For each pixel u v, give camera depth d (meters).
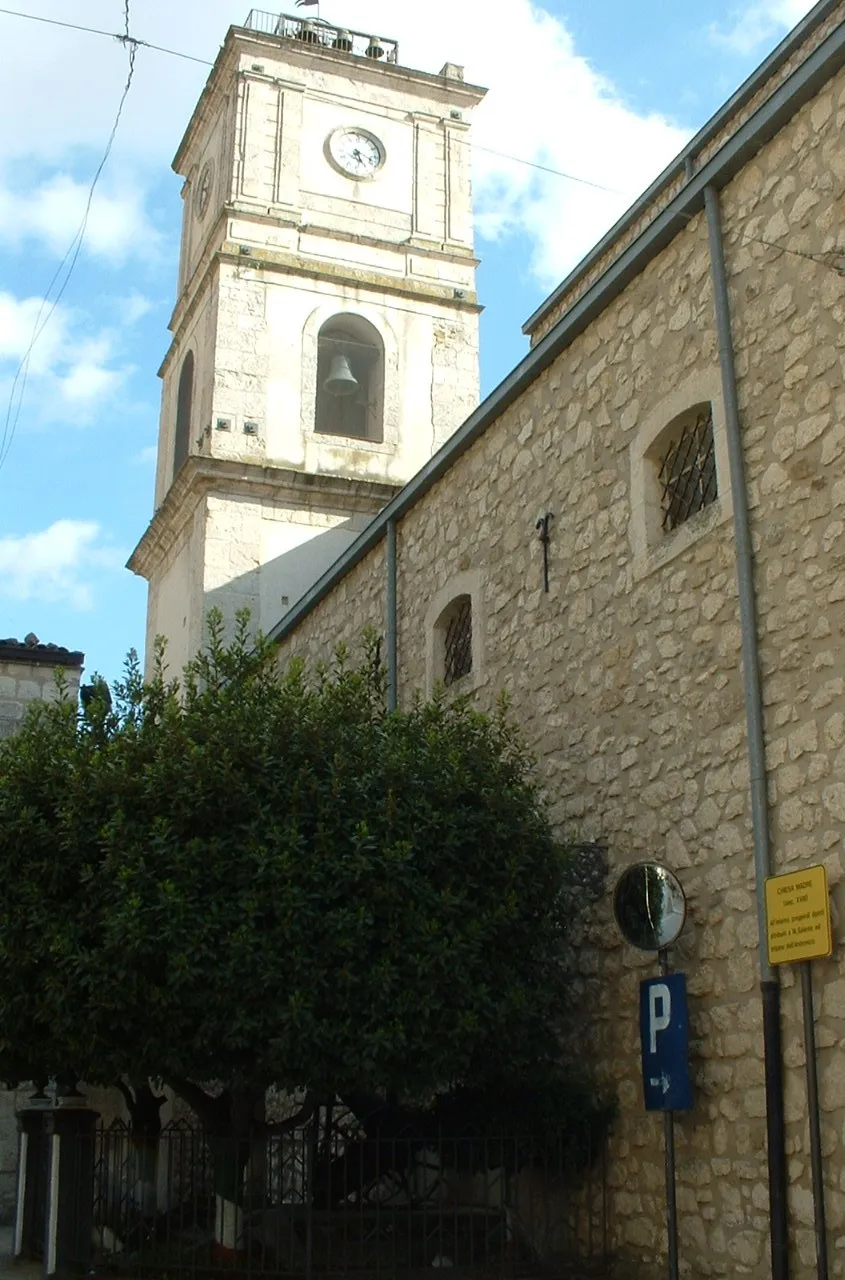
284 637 19.03
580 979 10.73
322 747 10.09
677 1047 9.21
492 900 9.91
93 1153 10.68
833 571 8.55
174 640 24.52
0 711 16.34
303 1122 10.58
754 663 9.09
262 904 9.26
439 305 26.20
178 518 24.94
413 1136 10.61
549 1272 9.77
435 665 14.12
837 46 8.95
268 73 26.38
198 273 26.38
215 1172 10.12
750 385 9.55
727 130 12.56
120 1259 10.30
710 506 9.91
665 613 10.30
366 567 16.34
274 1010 9.09
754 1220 8.48
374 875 9.53
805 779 8.54
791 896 8.36
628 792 10.47
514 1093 10.43
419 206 26.77
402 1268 9.84
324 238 25.86
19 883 9.42
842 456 8.61
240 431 24.08
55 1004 9.05
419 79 27.38
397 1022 9.20
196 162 28.56
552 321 15.95
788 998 8.41
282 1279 9.56
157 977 9.12
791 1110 8.27
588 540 11.52
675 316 10.64
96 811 9.58
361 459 24.70
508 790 10.34
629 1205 9.78
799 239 9.27
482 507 13.53
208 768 9.56
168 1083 10.67
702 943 9.33
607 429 11.44
